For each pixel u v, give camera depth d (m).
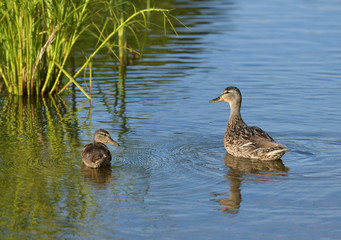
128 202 10.56
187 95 18.52
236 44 25.77
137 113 16.72
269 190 11.14
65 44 18.95
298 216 9.97
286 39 26.66
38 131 15.20
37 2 17.75
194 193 11.02
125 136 14.63
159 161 12.84
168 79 20.41
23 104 18.12
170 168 12.39
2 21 18.30
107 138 13.41
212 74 20.94
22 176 11.76
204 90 19.03
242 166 12.61
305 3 36.47
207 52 24.36
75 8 18.11
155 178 11.79
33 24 18.30
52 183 11.42
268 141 12.98
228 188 11.27
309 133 14.80
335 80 20.02
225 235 9.25
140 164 12.64
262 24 30.00
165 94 18.62
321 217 9.92
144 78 20.62
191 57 23.50
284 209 10.26
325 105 17.23
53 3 17.83
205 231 9.40
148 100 18.00
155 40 26.55
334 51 24.31
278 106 17.25
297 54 23.89
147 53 24.30
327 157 13.09
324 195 10.86
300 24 29.98
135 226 9.57
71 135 14.80
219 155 13.42
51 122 16.06
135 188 11.25
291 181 11.62
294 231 9.39
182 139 14.48
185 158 13.09
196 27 29.19
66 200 10.59
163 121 15.95
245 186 11.38
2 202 10.41
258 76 20.62
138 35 27.39
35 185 11.30
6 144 13.98
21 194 10.80
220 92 18.81
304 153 13.40
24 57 18.89
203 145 14.09
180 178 11.80
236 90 14.17
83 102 18.14
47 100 18.58
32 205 10.34
